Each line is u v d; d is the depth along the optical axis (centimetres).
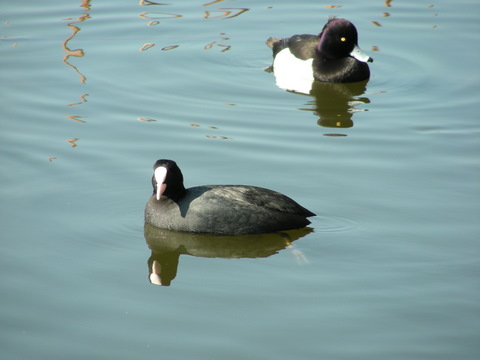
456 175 1462
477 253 1206
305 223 1290
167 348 998
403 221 1302
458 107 1792
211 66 2066
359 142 1625
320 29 2289
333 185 1428
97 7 2411
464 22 2316
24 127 1664
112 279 1159
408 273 1159
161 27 2286
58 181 1435
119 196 1391
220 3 2488
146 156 1542
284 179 1452
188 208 1281
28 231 1277
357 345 1001
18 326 1041
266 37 2252
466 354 980
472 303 1082
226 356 980
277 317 1062
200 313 1074
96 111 1758
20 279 1148
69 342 1010
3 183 1423
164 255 1233
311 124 1727
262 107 1827
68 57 2062
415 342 1005
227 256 1238
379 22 2336
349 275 1160
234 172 1479
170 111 1777
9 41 2144
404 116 1762
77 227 1293
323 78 2020
